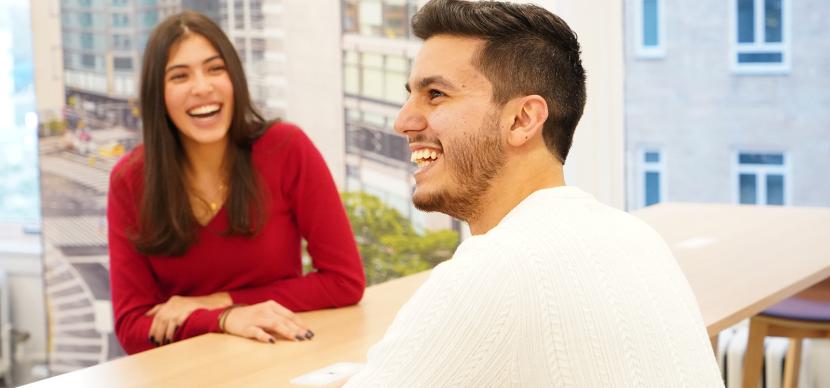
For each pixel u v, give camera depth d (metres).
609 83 4.03
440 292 1.13
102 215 4.27
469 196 1.31
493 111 1.28
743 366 3.19
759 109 3.88
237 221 2.33
